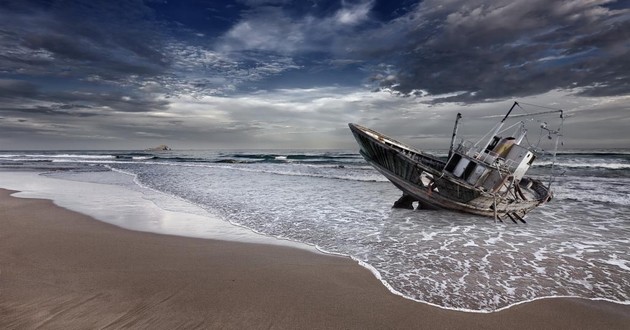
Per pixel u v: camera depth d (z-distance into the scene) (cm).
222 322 464
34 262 688
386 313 505
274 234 952
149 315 478
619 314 516
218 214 1210
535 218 1238
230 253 778
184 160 5303
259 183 2150
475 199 1189
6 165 3994
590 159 3597
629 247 865
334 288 589
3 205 1364
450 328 468
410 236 955
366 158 1478
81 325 443
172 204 1402
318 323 470
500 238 949
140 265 684
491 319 496
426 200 1310
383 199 1558
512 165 1266
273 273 656
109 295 539
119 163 4491
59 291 548
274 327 456
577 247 865
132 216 1171
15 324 441
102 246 813
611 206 1458
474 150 1355
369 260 747
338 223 1095
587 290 602
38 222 1065
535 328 475
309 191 1795
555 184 2066
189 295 547
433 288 600
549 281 641
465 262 742
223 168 3506
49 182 2200
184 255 757
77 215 1179
